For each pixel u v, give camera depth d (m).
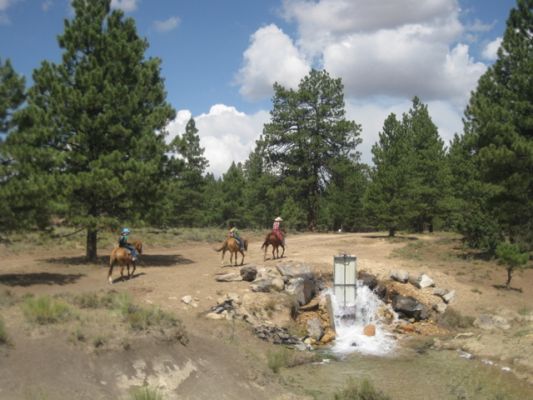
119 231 28.27
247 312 19.58
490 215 34.94
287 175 64.75
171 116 30.31
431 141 55.59
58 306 14.30
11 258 29.58
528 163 29.86
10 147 20.34
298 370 15.57
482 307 23.27
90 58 27.83
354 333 20.45
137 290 20.89
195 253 34.38
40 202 21.31
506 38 33.28
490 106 31.89
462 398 13.32
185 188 66.00
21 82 20.80
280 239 28.20
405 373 15.44
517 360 16.55
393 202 45.22
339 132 63.56
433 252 34.94
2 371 10.83
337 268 22.41
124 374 12.03
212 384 12.90
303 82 64.56
